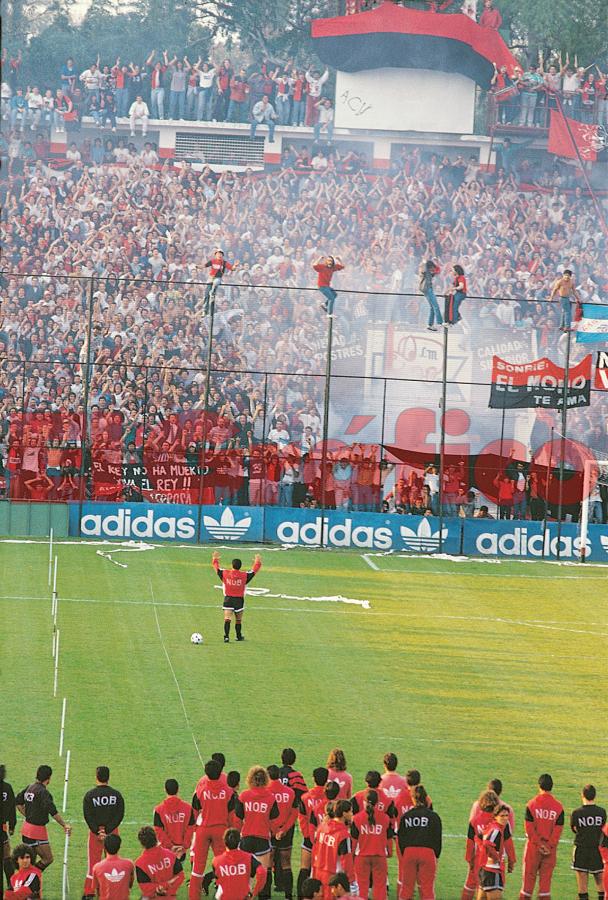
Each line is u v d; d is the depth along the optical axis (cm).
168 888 3478
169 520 9381
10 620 6881
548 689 6153
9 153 13675
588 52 15362
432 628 7244
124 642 6581
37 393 10688
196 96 14050
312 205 13375
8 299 11738
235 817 3838
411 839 3694
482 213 13575
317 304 12169
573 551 9525
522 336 12369
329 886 3209
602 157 14088
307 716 5522
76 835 4212
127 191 13238
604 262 13550
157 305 12031
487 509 9831
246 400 11100
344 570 8669
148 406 10656
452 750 5194
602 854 3838
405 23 14050
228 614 6712
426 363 12056
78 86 13925
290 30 16125
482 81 14138
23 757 4828
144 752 4953
